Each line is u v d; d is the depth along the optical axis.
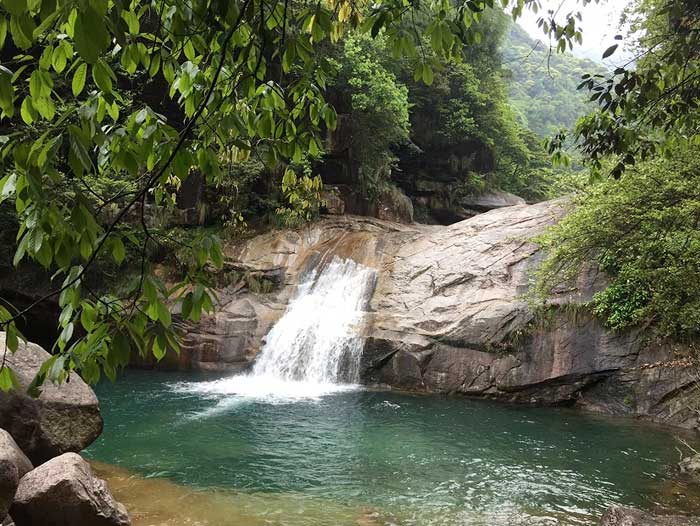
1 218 16.48
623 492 7.12
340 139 22.81
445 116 28.09
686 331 11.06
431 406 12.16
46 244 1.71
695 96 4.43
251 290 18.02
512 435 9.91
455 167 29.55
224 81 2.67
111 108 2.12
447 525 5.99
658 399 11.25
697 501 6.83
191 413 10.91
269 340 16.06
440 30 2.95
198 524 5.75
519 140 32.69
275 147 2.99
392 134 23.30
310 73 2.96
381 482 7.35
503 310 13.74
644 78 4.18
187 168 2.05
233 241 19.75
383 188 24.23
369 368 14.43
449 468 8.01
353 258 18.59
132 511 6.01
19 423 6.29
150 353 16.09
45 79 1.77
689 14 4.07
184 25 2.28
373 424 10.48
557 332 12.82
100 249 1.80
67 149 1.81
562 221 12.06
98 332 2.01
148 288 1.93
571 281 12.61
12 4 1.29
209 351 16.06
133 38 2.32
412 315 15.30
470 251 16.84
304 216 20.55
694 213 8.17
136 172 2.03
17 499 4.83
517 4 4.02
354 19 3.48
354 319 15.70
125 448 8.58
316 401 12.33
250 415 10.88
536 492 7.07
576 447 9.20
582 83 4.34
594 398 12.21
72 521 4.94
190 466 7.78
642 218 8.90
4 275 17.64
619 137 4.61
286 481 7.28
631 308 11.95
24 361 6.62
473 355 13.54
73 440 6.62
